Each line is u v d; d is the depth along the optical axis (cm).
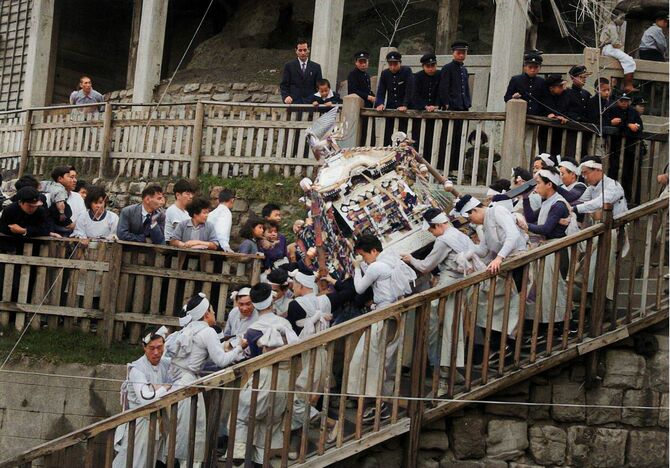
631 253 1683
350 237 1758
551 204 1734
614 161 2111
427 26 3306
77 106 2748
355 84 2384
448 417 1667
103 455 1816
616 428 1694
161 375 1655
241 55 3347
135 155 2606
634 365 1698
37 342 1909
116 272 1917
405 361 1653
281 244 1983
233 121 2492
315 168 2391
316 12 2723
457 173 2130
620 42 2428
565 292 1712
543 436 1680
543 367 1639
